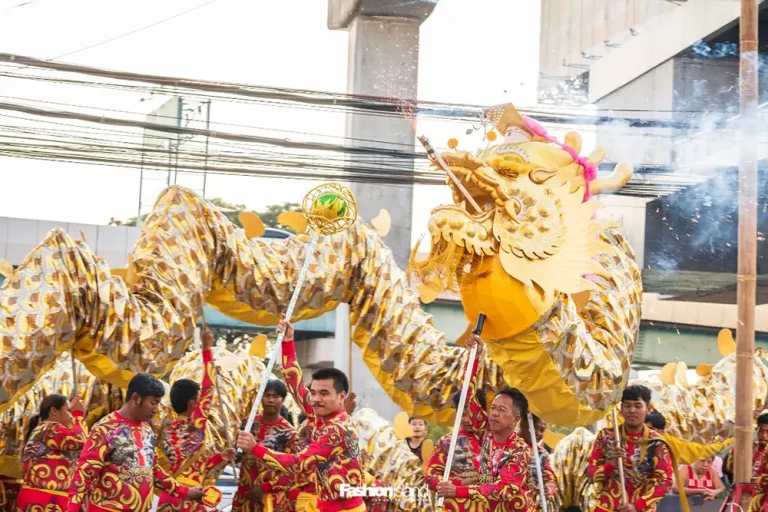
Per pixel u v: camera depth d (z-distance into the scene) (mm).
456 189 6484
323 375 6598
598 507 7918
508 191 6441
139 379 6508
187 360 8789
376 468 9016
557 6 18406
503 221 6355
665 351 17844
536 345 6438
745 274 8234
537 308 6309
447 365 7664
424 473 8773
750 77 8648
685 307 17750
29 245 15617
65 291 6531
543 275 6328
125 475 6402
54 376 8289
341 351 15250
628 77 17391
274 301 7434
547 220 6422
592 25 18156
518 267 6277
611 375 6855
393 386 7746
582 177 6703
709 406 9094
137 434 6512
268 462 6504
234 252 7332
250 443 6492
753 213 8289
